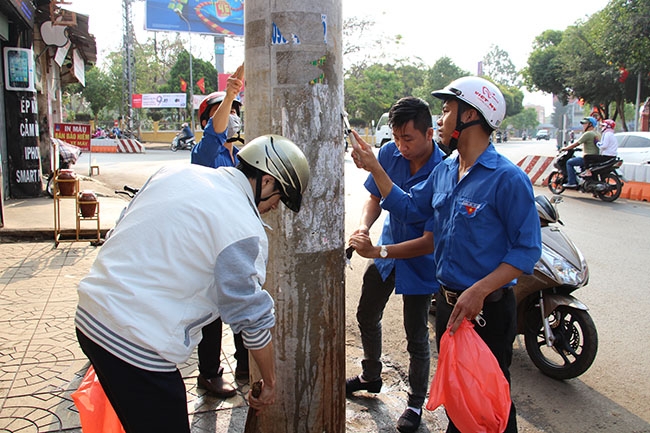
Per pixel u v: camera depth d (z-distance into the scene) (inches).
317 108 88.7
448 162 104.5
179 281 69.5
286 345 93.4
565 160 462.9
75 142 474.3
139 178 550.9
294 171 76.4
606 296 206.8
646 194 444.5
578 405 136.0
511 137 3373.5
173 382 72.6
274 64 88.0
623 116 1056.8
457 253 95.3
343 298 97.1
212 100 136.4
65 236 274.4
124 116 1445.6
